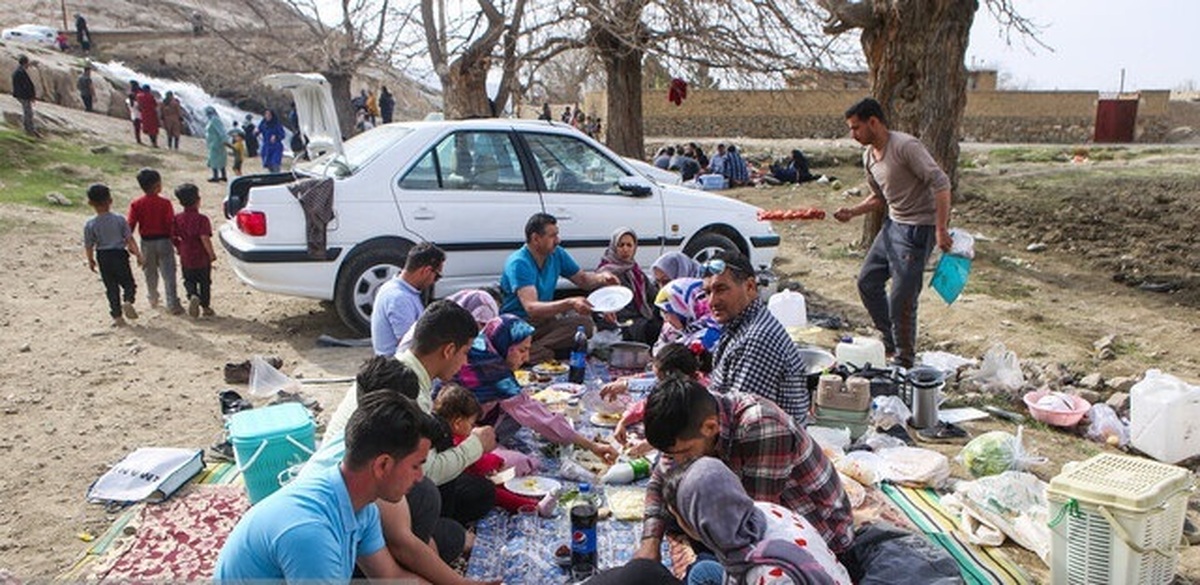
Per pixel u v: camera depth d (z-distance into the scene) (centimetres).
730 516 260
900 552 330
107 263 768
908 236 623
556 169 785
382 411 264
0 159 1554
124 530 412
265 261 693
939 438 544
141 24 3859
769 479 321
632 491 441
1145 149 2506
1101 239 1244
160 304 866
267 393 600
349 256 716
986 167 2078
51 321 794
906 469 470
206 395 609
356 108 2411
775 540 260
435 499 360
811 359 586
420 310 538
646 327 691
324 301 881
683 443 298
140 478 448
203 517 422
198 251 805
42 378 636
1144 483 357
